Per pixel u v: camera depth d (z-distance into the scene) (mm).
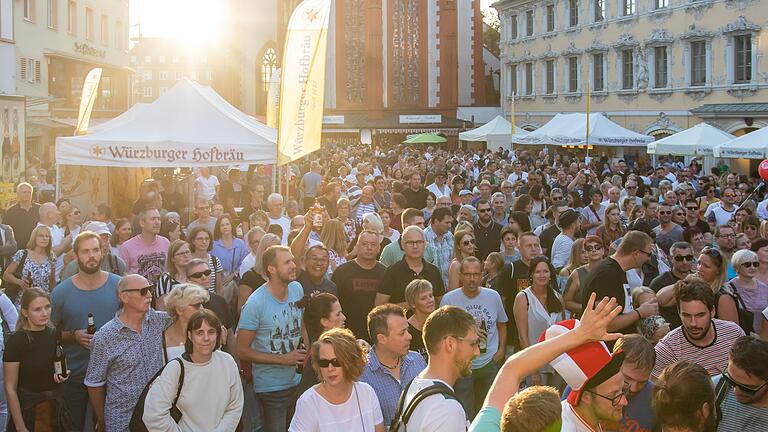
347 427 5820
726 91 43094
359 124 81875
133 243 11641
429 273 9695
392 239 13742
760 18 40750
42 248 11688
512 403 3643
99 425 7570
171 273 9875
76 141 16875
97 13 50281
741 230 13672
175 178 25703
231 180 25344
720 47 43469
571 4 57000
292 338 8250
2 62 36375
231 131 17844
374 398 6047
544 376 9172
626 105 51375
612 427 4688
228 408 6816
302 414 5836
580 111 56156
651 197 16484
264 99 93625
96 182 21953
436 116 82125
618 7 51469
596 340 3818
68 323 8633
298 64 12156
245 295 9383
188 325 6645
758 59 40969
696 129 30109
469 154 50312
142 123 17625
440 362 4910
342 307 9734
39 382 7684
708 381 4672
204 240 10672
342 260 11836
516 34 65062
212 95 20266
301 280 9211
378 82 82438
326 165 39688
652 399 4812
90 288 8750
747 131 42219
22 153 27328
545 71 60719
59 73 44406
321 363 5750
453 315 4887
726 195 17219
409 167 28188
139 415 6555
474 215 15258
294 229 12008
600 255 10000
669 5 47094
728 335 6934
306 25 12102
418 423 4590
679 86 46594
